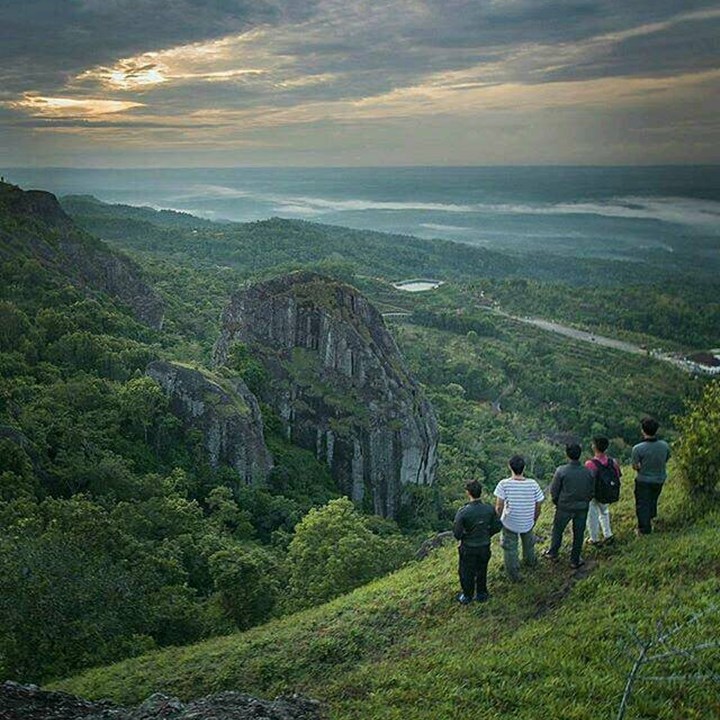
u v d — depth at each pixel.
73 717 12.38
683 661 10.98
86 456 47.75
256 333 79.12
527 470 93.31
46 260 103.75
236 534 46.44
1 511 30.83
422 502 73.56
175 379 59.75
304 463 69.25
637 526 16.95
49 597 22.05
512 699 11.18
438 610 16.47
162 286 145.50
